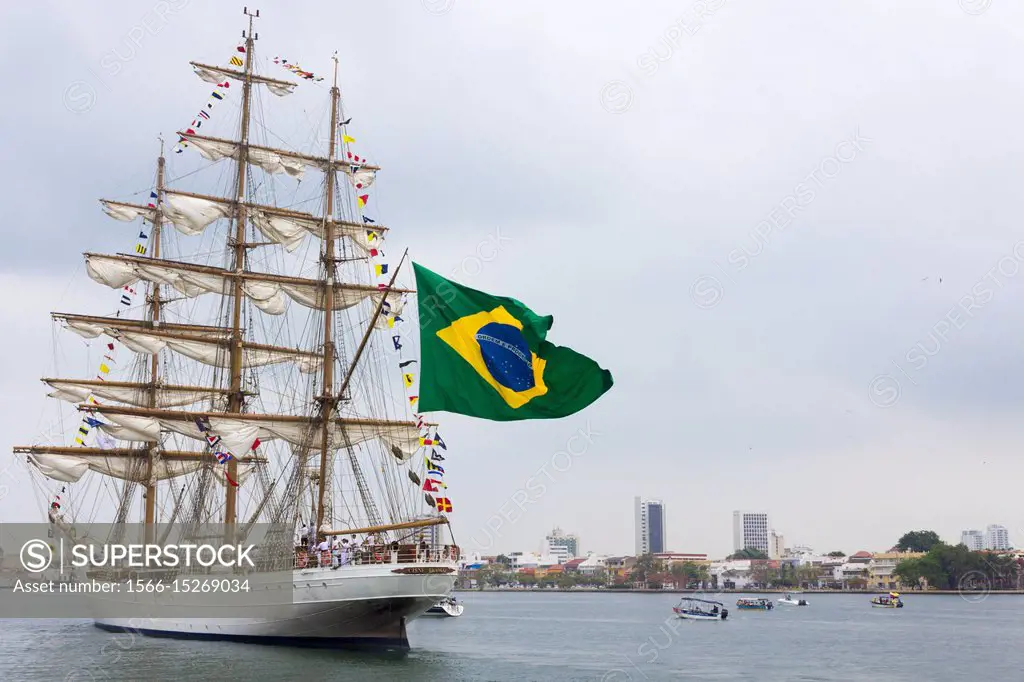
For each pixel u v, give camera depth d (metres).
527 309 52.16
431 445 73.50
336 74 102.56
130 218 122.25
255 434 91.12
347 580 76.06
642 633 129.38
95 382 112.75
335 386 93.94
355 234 100.44
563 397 51.28
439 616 180.00
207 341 103.12
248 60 106.38
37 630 113.88
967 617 183.62
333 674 67.12
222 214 104.31
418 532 77.88
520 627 143.50
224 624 85.19
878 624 160.00
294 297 99.38
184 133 102.50
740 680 76.69
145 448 110.62
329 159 101.19
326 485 90.81
